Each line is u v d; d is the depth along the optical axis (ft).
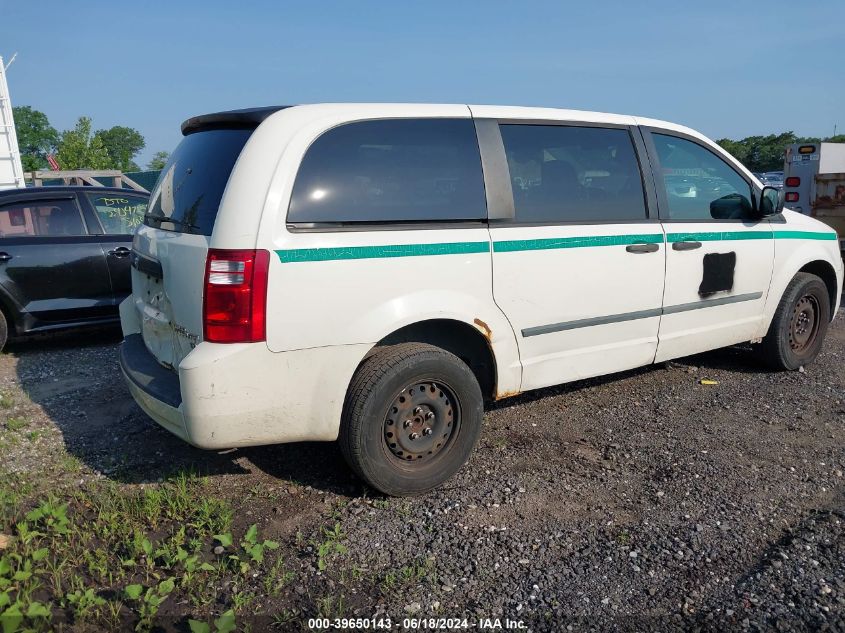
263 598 9.37
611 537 10.96
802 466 13.53
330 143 11.35
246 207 10.49
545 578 9.92
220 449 10.91
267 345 10.58
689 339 16.48
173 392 11.19
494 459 13.75
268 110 11.52
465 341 13.41
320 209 11.04
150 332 12.91
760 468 13.42
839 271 20.29
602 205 14.52
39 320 21.53
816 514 11.73
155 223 13.01
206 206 11.24
